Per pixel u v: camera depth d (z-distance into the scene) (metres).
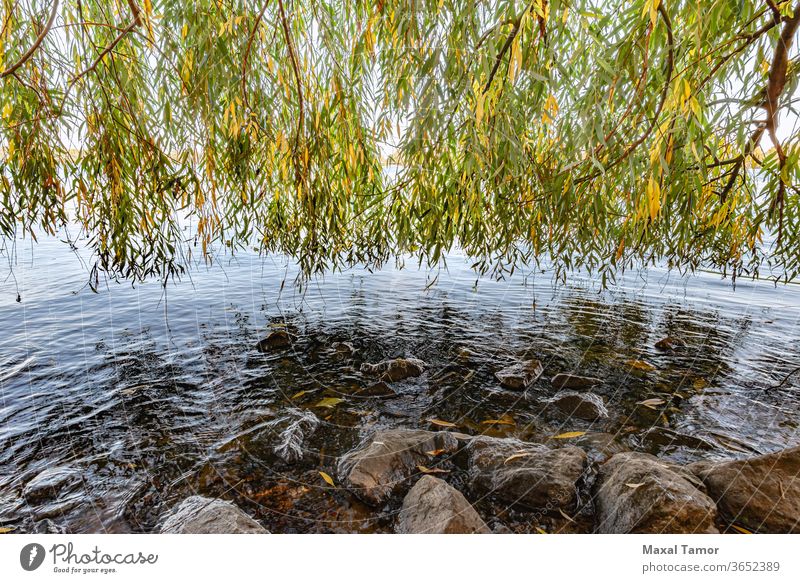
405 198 2.42
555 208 2.11
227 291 4.78
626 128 1.66
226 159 2.37
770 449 2.12
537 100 1.95
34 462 1.95
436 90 1.70
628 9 1.45
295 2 1.99
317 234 2.74
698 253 3.31
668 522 1.52
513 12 1.49
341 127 2.37
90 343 3.31
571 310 4.41
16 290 4.56
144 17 1.69
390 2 1.80
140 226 2.71
